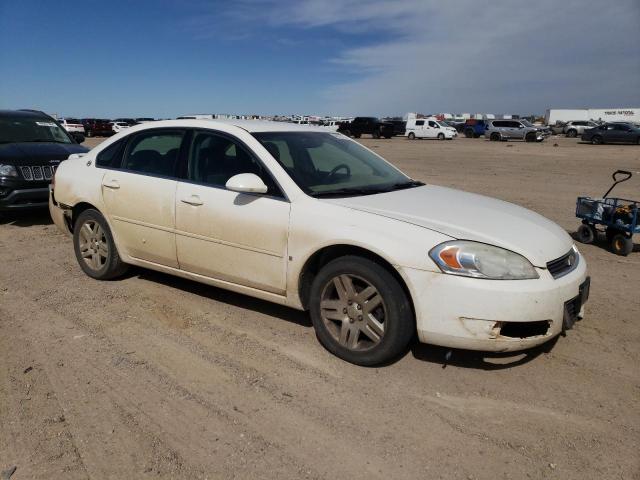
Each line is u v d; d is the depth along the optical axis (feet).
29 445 9.19
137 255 16.06
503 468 8.70
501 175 50.96
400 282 11.23
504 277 10.59
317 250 12.03
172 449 9.11
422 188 14.76
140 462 8.79
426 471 8.62
